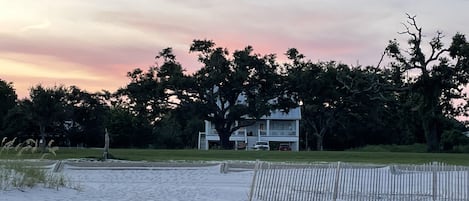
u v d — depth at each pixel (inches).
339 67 2664.9
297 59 2618.1
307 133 3400.6
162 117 2999.5
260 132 3235.7
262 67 2486.5
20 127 2325.3
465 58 2365.9
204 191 720.3
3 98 2805.1
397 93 2655.0
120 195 647.1
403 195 619.8
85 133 2541.8
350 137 3420.3
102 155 1469.0
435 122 2455.7
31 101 2069.4
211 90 2541.8
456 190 608.7
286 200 608.4
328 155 1654.8
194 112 2500.0
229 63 2487.7
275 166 642.8
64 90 2160.4
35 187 610.5
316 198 607.8
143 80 2518.5
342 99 2785.4
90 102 2559.1
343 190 613.6
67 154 1562.5
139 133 3115.2
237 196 671.1
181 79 2440.9
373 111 2923.2
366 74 2605.8
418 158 1573.6
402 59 2488.9
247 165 1135.0
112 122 3031.5
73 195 610.9
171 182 880.3
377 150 2637.8
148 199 623.8
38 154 1197.7
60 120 2177.7
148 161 1312.7
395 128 3346.5
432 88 2433.6
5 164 626.2
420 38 2440.9
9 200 530.0
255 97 2539.4
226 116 2613.2
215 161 1365.7
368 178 644.7
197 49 2502.5
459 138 2564.0
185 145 3526.1
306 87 2581.2
